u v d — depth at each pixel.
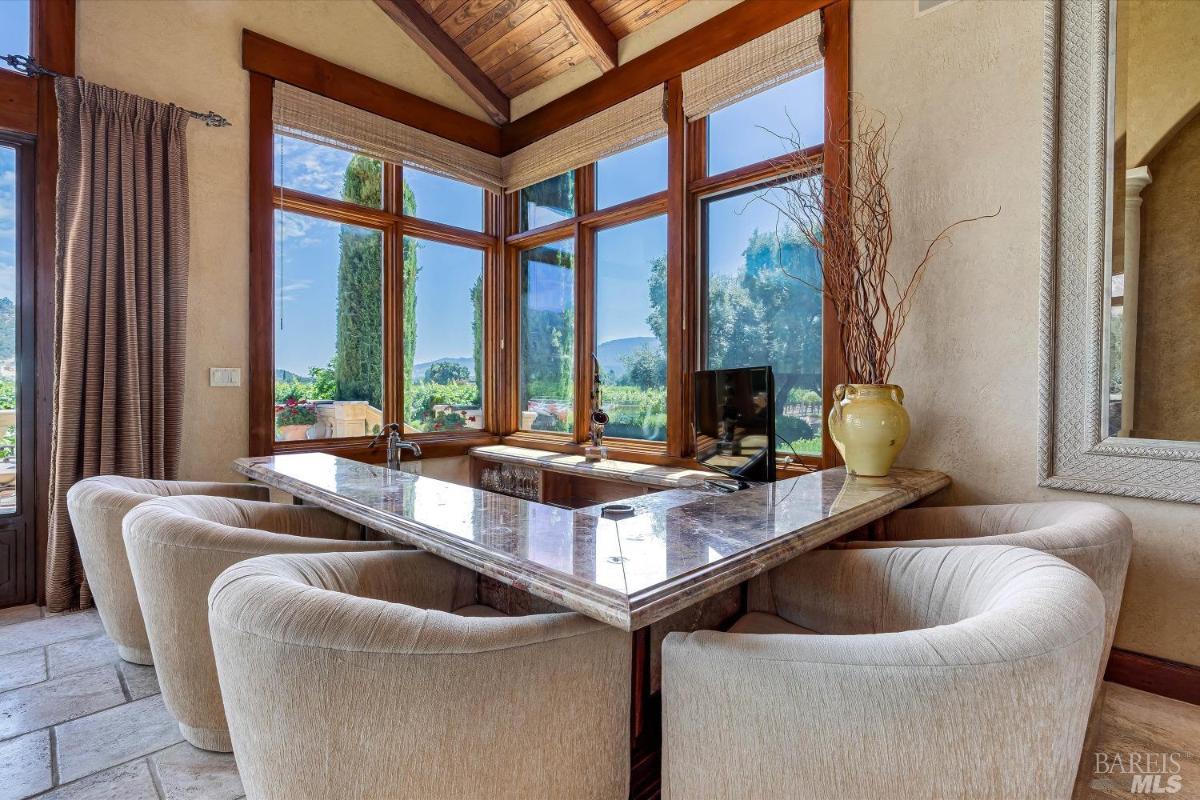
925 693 0.77
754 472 2.12
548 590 1.02
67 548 2.61
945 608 1.24
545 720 0.94
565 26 3.50
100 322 2.64
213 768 1.58
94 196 2.63
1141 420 1.98
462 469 4.26
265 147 3.23
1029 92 2.18
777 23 2.87
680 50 3.28
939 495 2.39
